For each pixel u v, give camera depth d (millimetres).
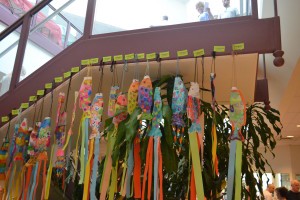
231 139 1403
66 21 2336
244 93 2275
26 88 2184
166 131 1484
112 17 2041
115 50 1913
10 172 2004
